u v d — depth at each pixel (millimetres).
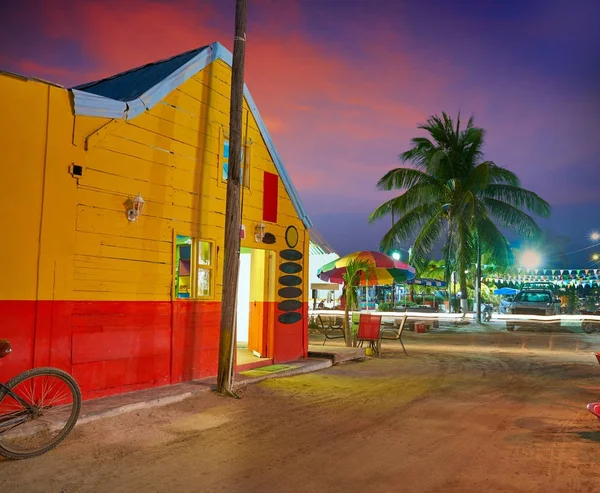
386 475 4734
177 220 8625
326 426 6375
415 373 10789
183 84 8805
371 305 35469
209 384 8445
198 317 8953
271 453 5320
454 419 6781
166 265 8367
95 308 7207
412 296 37969
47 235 6613
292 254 11750
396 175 27719
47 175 6641
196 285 9031
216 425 6348
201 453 5285
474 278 36594
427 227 29078
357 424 6480
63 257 6781
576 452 5445
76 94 6895
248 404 7516
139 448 5402
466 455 5309
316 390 8672
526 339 20625
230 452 5332
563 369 11828
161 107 8367
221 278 9516
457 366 12031
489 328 26578
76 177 6988
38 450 5102
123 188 7680
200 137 9148
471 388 9078
